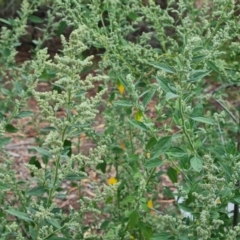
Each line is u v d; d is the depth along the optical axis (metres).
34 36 7.66
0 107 2.84
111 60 2.71
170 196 2.38
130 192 2.66
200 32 2.63
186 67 1.77
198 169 1.79
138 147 2.88
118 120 2.79
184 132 1.86
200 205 1.93
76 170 1.83
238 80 2.51
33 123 2.96
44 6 7.33
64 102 1.77
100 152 1.89
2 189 1.88
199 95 2.56
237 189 1.93
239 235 1.94
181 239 1.87
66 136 1.80
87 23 2.61
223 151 1.92
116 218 2.65
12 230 1.92
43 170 1.94
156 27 2.72
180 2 2.63
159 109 2.32
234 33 2.44
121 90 2.63
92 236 2.25
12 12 7.46
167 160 2.14
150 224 2.48
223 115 2.12
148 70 2.67
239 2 2.98
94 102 1.81
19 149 5.33
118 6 2.81
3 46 2.91
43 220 1.89
